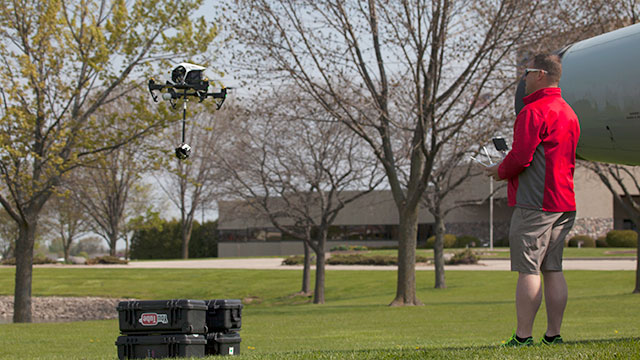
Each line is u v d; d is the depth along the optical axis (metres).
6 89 48.97
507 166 15.31
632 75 18.64
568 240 139.12
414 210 56.31
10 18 50.44
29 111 50.94
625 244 133.62
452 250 137.12
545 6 46.72
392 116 61.59
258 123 67.25
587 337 28.78
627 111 18.69
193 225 187.25
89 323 49.47
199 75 22.41
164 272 108.69
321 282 71.88
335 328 40.47
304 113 63.34
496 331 36.09
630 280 81.19
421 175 55.91
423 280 90.56
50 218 176.38
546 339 16.47
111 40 52.19
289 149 68.50
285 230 71.12
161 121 52.09
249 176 69.44
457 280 89.38
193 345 18.09
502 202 144.50
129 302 18.44
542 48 47.84
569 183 15.43
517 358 13.87
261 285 93.44
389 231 167.00
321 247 72.06
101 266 124.56
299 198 71.00
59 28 51.47
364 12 49.25
